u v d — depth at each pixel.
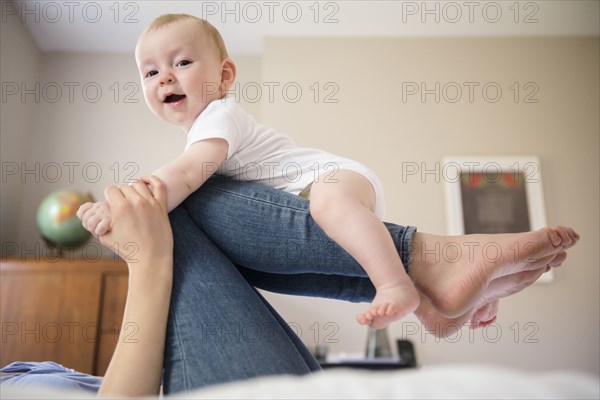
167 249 0.68
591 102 3.15
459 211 2.95
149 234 0.67
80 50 3.22
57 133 3.12
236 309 0.63
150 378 0.60
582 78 3.17
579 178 3.04
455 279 0.72
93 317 2.23
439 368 0.36
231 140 0.86
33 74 3.12
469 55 3.17
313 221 0.74
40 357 2.18
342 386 0.33
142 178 0.74
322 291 0.79
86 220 0.69
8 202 2.88
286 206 0.74
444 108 3.10
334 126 3.05
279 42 3.13
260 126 0.97
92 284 2.26
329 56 3.13
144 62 1.00
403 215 2.95
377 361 2.29
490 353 2.75
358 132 3.05
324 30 3.10
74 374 0.80
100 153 3.13
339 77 3.11
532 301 2.85
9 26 2.81
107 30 3.05
